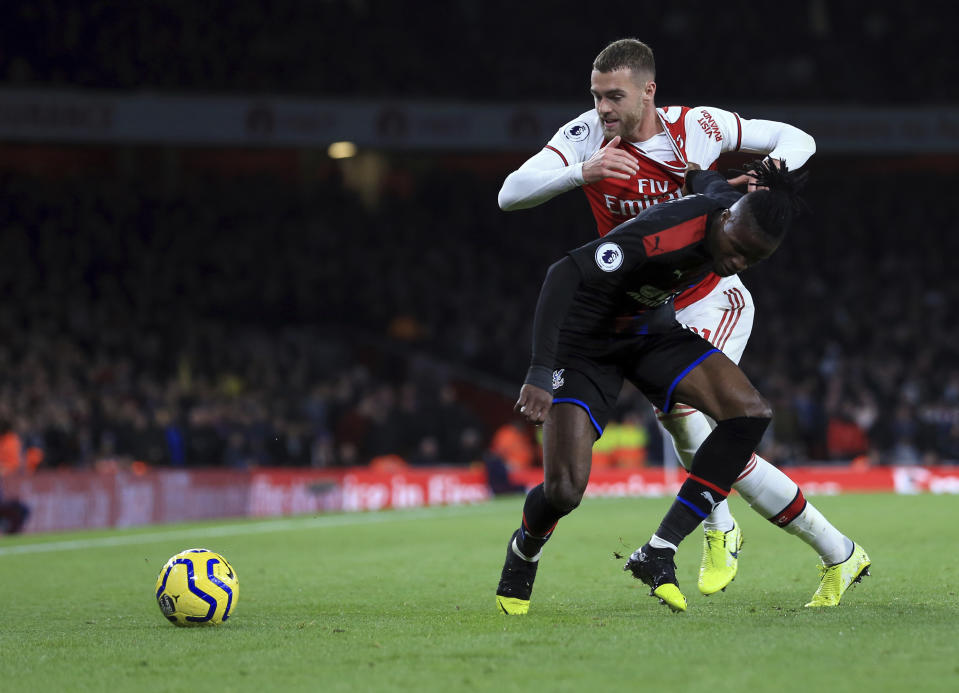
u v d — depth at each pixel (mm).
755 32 102125
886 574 21062
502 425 79875
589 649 12961
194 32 93188
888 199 100688
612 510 45594
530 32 101688
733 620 15211
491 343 83875
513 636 14141
